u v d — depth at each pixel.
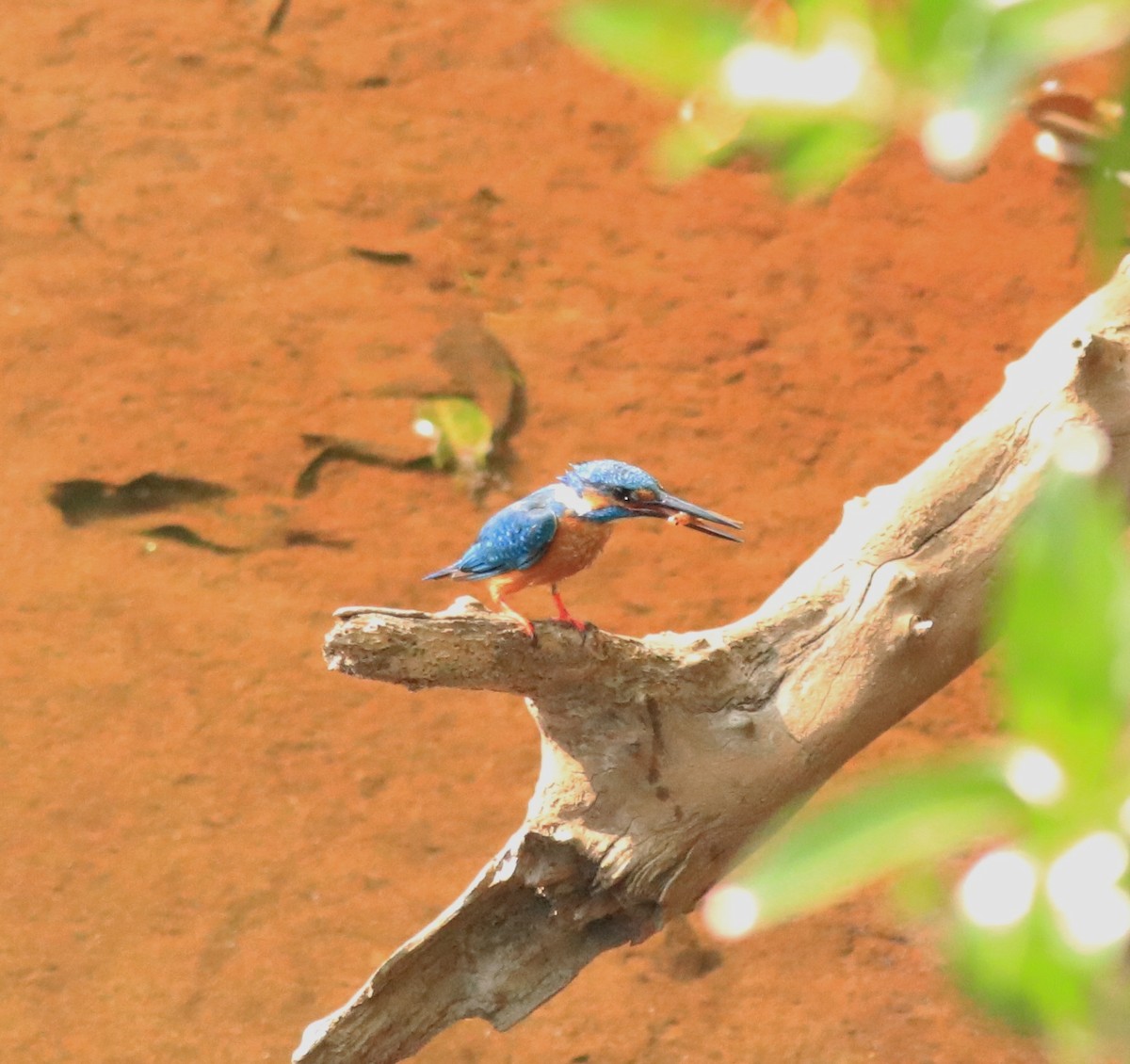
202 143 17.20
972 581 7.60
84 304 15.50
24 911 11.13
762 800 7.23
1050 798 1.71
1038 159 17.33
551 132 17.58
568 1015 10.98
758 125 1.89
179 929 11.12
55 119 17.28
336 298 15.77
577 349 15.50
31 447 14.26
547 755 7.18
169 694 12.60
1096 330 8.12
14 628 12.95
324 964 10.97
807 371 15.36
